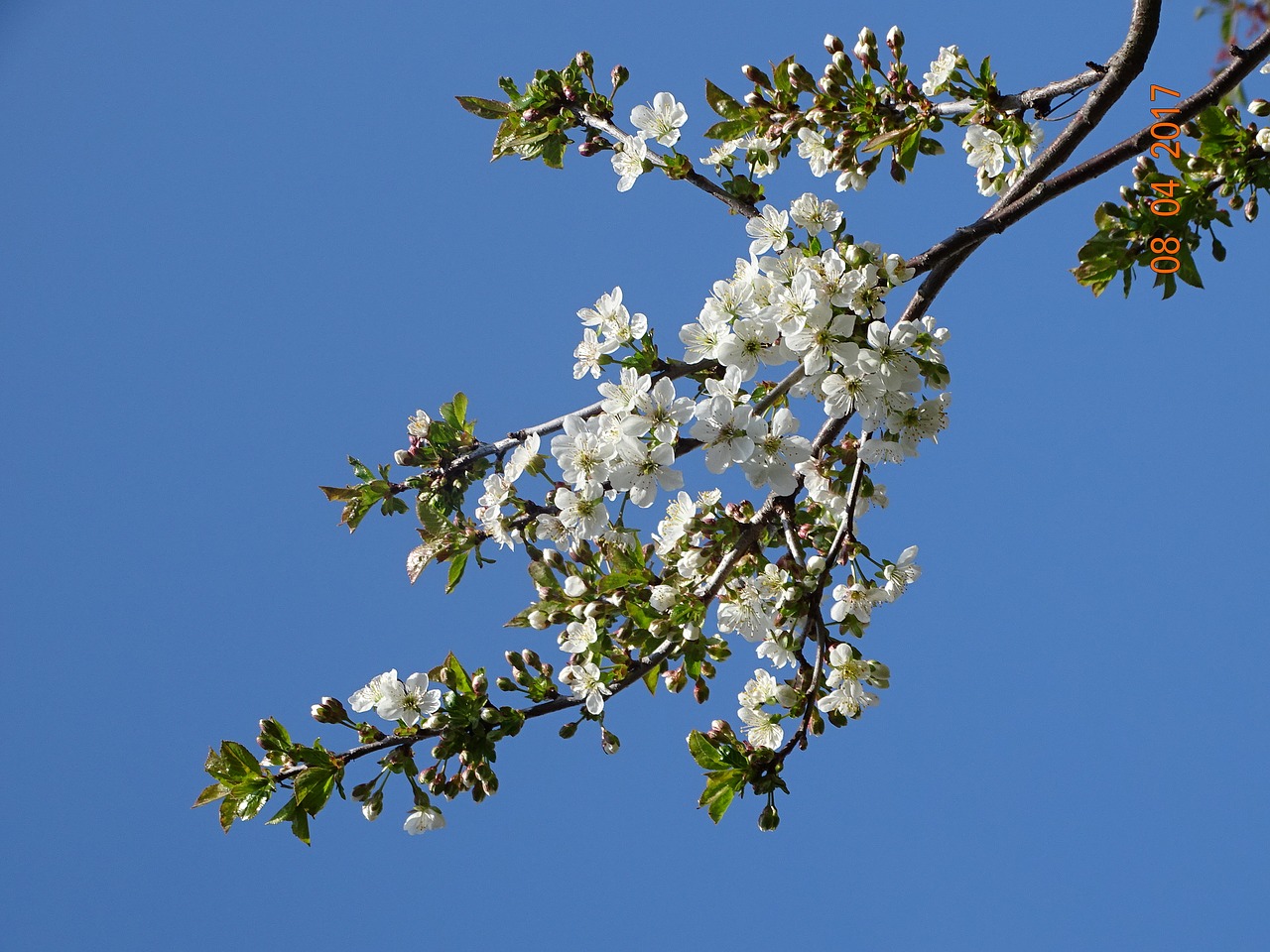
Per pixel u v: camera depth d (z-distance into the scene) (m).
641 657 4.27
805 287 3.89
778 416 3.97
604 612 4.21
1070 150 4.51
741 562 4.54
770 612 4.35
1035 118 4.62
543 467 4.65
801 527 4.65
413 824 4.08
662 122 5.02
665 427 4.00
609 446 4.11
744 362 3.98
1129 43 4.26
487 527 4.92
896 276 3.98
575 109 5.73
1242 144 4.04
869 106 4.67
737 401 4.06
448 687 4.11
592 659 4.19
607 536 4.37
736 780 4.09
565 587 4.28
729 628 4.35
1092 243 4.08
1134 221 4.04
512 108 5.84
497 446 5.46
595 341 4.29
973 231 4.17
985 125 4.66
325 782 4.04
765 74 4.94
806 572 4.28
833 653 4.12
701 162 5.21
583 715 4.19
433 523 5.64
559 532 4.41
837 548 4.30
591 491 4.17
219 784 4.09
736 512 4.53
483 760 4.07
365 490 5.89
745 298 4.02
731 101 5.01
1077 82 4.42
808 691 4.18
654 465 4.01
